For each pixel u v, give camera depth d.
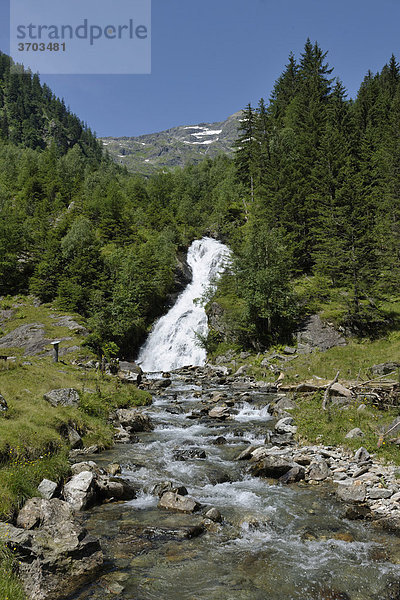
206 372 42.38
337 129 75.06
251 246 47.75
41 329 50.25
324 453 15.40
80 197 114.00
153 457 15.59
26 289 70.88
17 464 11.40
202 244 81.94
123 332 50.69
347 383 25.45
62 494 11.22
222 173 132.88
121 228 86.56
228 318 48.12
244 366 40.19
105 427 18.53
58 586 7.30
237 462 15.29
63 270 66.00
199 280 72.31
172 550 8.73
